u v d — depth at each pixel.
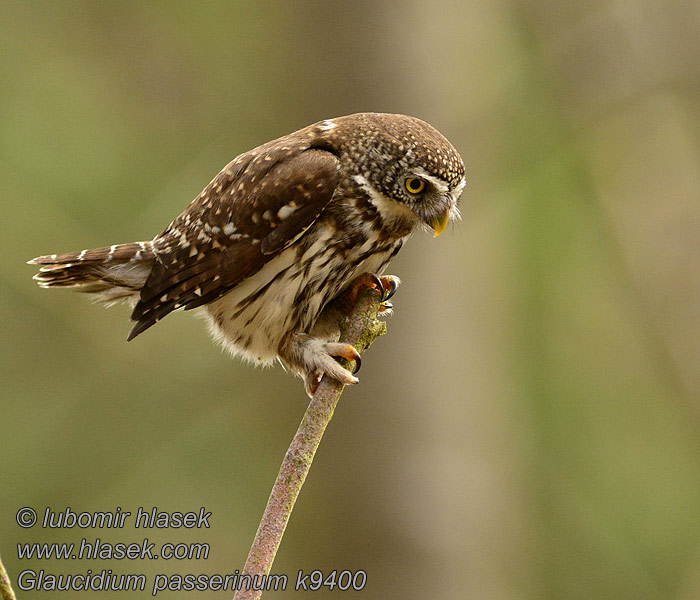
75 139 13.43
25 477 13.89
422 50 11.73
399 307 12.10
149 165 13.53
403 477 12.07
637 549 14.45
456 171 7.68
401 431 12.09
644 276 12.23
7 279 12.85
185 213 8.16
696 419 12.45
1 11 13.80
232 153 12.77
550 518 14.52
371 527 12.10
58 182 13.09
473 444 12.38
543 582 14.30
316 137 7.82
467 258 12.36
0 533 13.77
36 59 13.82
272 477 13.34
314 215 7.60
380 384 12.10
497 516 12.66
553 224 14.23
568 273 14.39
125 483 14.12
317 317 7.87
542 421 14.65
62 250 12.79
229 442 14.40
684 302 12.09
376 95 11.76
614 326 14.59
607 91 11.78
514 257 13.91
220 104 13.68
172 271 8.01
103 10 13.88
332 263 7.68
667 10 11.52
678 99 11.96
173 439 14.27
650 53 11.68
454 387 12.27
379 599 12.05
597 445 14.59
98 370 14.21
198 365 13.09
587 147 12.77
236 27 13.73
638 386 14.69
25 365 14.10
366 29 11.71
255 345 8.02
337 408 12.20
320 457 12.27
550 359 14.67
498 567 12.64
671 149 12.58
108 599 13.64
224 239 7.80
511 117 12.27
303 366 7.50
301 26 11.89
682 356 12.09
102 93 13.82
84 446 14.10
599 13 11.86
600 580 14.36
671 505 14.48
